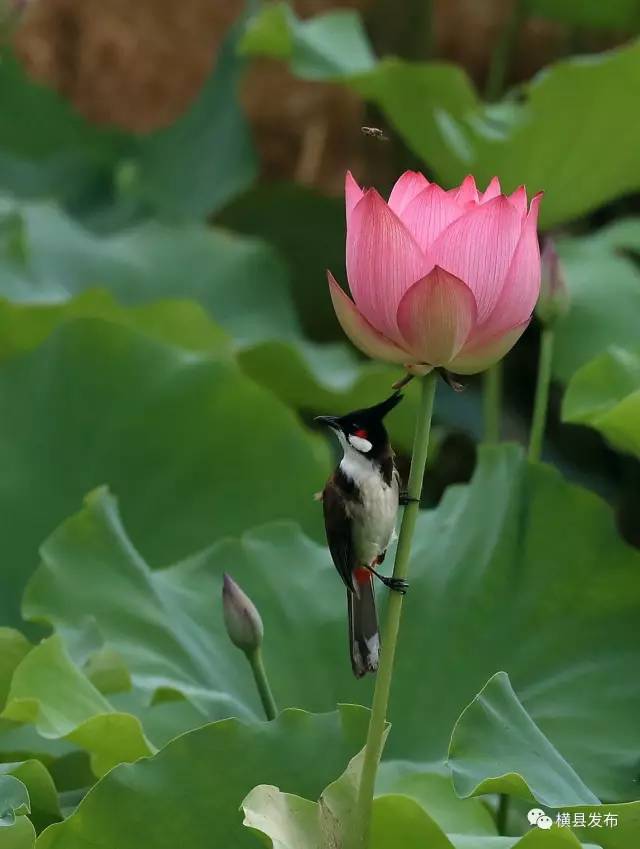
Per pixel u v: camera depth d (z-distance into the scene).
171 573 5.26
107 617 5.18
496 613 5.18
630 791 5.02
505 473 5.24
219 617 5.22
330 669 5.17
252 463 5.49
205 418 5.50
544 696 5.12
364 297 4.71
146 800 4.88
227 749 4.89
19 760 5.11
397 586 4.75
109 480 5.47
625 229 5.91
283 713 4.91
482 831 5.04
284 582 5.23
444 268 4.70
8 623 5.37
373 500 4.92
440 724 5.12
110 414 5.49
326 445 5.60
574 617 5.16
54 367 5.51
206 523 5.46
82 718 5.00
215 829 4.87
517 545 5.20
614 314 5.72
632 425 5.16
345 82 5.94
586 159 5.79
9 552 5.41
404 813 4.82
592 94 5.71
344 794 4.80
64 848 4.87
